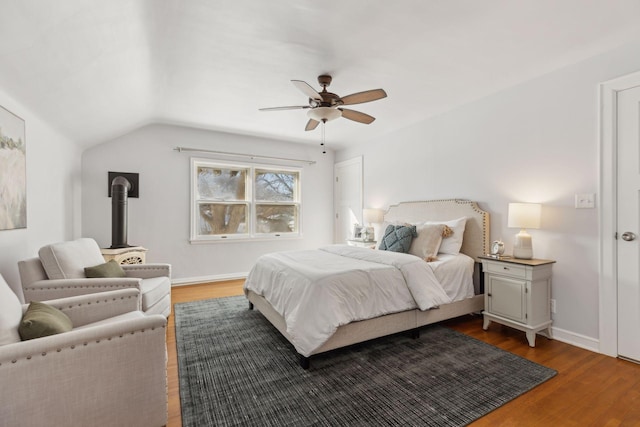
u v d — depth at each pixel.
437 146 3.74
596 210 2.35
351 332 2.16
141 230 4.17
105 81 2.41
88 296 1.78
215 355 2.24
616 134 2.25
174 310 3.28
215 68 2.55
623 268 2.22
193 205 4.48
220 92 3.07
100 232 3.91
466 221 3.26
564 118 2.54
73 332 1.20
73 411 1.16
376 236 4.69
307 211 5.48
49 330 1.28
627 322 2.20
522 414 1.59
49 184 2.79
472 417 1.56
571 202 2.50
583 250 2.43
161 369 1.34
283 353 2.27
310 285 2.11
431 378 1.92
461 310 2.84
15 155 2.12
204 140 4.54
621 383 1.88
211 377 1.94
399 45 2.21
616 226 2.26
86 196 3.84
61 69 1.97
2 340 1.18
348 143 5.24
